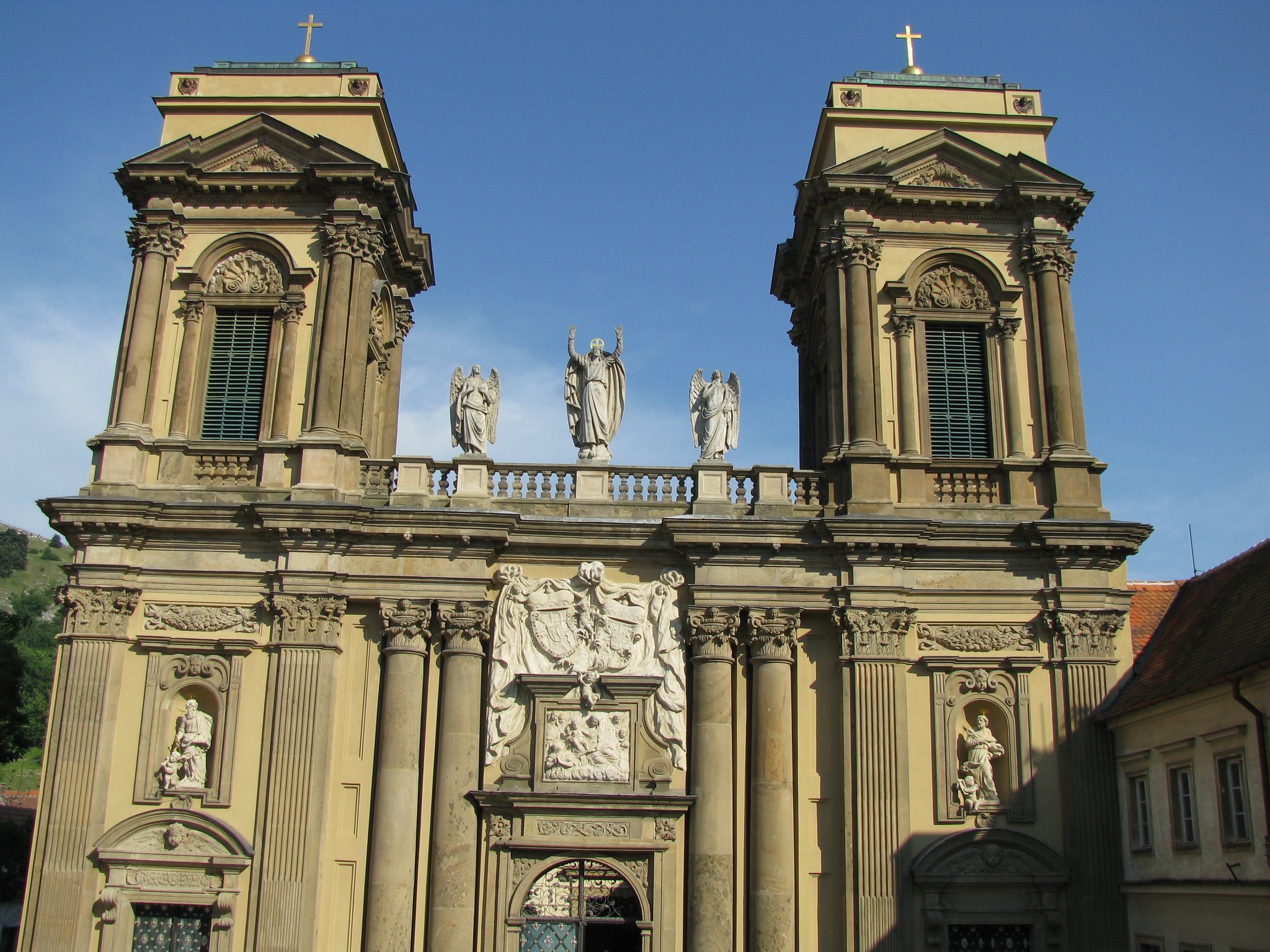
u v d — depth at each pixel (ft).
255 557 97.45
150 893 89.45
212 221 108.06
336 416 102.32
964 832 91.81
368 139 110.63
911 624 97.30
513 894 91.20
